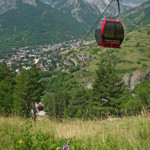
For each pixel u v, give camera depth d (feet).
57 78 570.87
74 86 499.10
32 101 115.24
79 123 28.99
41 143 14.17
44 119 38.60
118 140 15.39
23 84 113.60
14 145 15.06
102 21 36.68
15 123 24.49
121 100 114.83
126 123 22.70
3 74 136.56
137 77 434.71
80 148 12.59
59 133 21.29
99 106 116.37
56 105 129.59
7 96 90.94
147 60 576.20
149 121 18.84
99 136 18.08
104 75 124.57
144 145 13.32
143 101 113.50
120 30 36.09
